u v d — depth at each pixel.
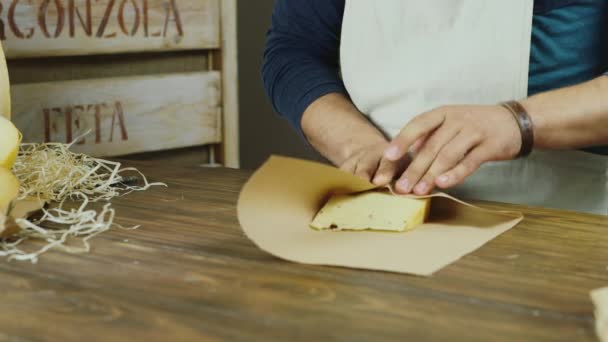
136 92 1.58
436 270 0.68
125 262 0.71
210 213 0.90
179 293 0.62
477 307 0.59
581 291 0.63
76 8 1.47
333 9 1.23
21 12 1.41
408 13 1.10
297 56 1.23
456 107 0.90
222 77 1.72
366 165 0.92
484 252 0.74
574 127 0.89
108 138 1.55
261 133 2.49
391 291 0.63
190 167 1.19
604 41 1.02
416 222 0.83
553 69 1.05
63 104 1.48
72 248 0.75
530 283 0.65
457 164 0.88
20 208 0.87
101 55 1.55
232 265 0.69
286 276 0.66
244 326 0.55
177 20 1.62
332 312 0.58
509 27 1.03
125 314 0.58
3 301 0.60
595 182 1.06
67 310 0.58
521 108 0.90
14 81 1.44
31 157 1.05
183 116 1.67
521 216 0.85
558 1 1.02
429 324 0.56
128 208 0.92
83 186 1.02
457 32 1.06
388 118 1.11
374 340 0.53
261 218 0.76
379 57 1.12
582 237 0.80
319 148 1.08
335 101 1.12
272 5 2.44
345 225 0.81
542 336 0.54
